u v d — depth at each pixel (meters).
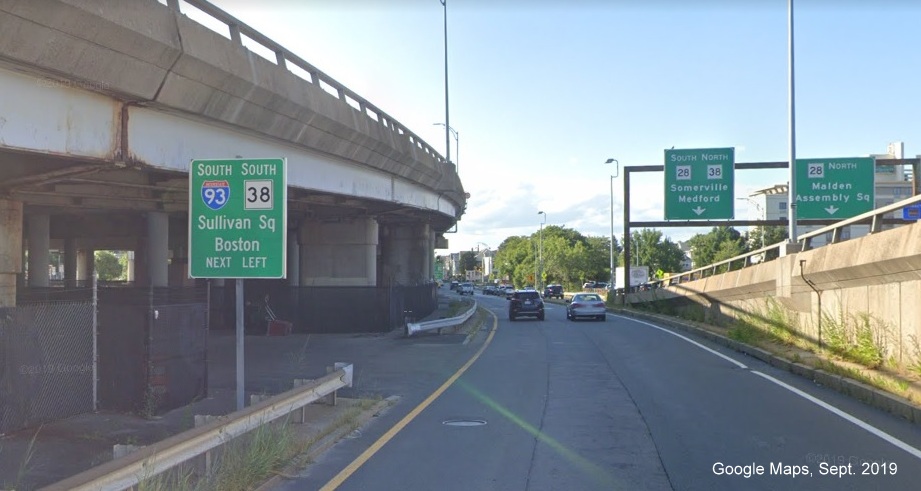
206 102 13.24
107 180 15.81
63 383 11.07
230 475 7.19
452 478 8.02
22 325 10.30
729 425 10.76
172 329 12.08
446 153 40.03
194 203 9.60
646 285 52.88
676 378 15.88
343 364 12.59
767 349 19.62
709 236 87.62
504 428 10.66
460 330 29.91
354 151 21.08
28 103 10.21
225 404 12.51
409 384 15.12
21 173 12.43
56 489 5.21
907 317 13.79
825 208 33.72
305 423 10.46
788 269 19.67
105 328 11.66
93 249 56.97
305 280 32.50
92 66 10.48
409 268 50.03
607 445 9.55
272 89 14.95
